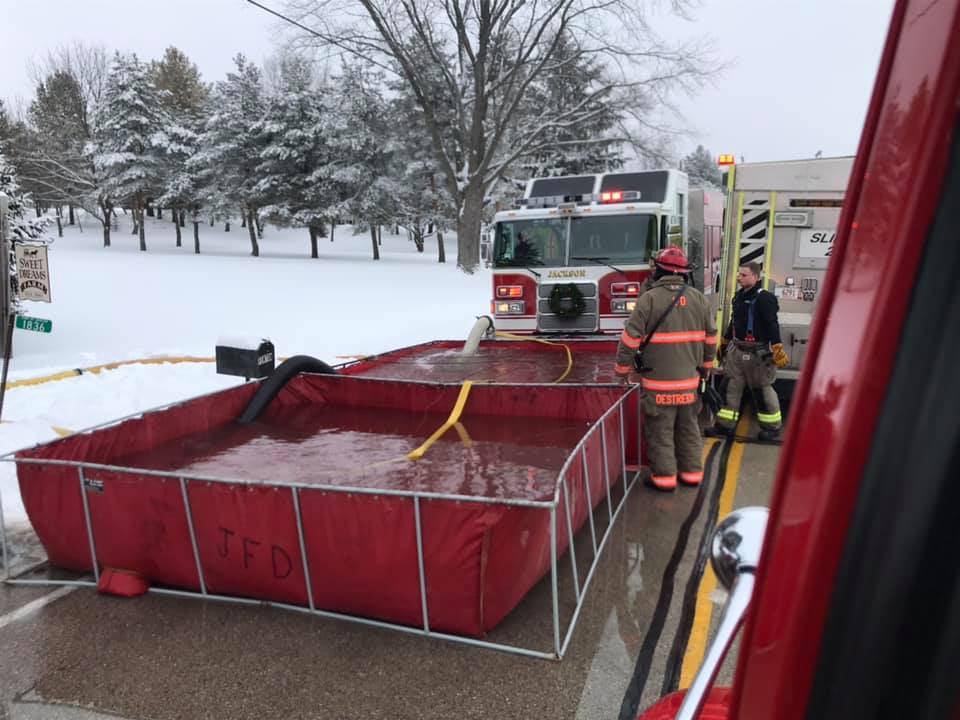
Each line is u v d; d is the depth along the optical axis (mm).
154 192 54906
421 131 44906
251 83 50812
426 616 3225
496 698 2863
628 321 4965
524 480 3908
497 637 3281
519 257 8945
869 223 612
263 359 6160
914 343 552
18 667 3133
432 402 5566
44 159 56469
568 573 3938
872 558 591
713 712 1395
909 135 568
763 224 7234
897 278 562
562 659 3100
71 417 6949
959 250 526
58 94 64812
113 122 52469
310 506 3244
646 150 31656
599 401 5141
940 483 547
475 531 3014
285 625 3424
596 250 8633
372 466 4230
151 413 4723
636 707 2799
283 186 47594
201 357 10672
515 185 39531
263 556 3414
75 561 3904
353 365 6863
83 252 43656
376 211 47219
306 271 32969
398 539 3133
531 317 8961
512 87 33781
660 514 4758
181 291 22938
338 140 46500
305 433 5094
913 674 583
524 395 5344
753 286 6305
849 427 598
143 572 3727
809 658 652
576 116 33531
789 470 702
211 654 3193
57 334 14367
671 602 3602
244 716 2787
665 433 5086
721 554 986
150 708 2846
